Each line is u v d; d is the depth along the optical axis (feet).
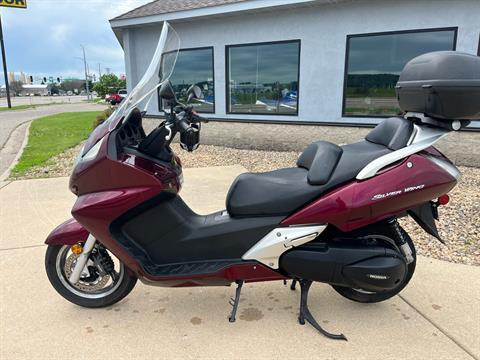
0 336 7.94
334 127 26.27
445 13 21.90
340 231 7.79
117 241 7.85
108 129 7.88
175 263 8.13
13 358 7.32
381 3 23.38
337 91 25.81
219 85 29.94
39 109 97.09
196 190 17.76
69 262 8.71
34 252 11.73
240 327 8.14
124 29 33.04
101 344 7.68
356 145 8.26
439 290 9.36
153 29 32.04
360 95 25.25
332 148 7.78
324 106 26.40
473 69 7.16
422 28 22.62
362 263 7.42
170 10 29.53
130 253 7.89
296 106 27.40
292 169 8.33
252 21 27.71
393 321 8.28
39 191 18.45
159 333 8.00
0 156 29.73
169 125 7.94
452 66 7.15
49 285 9.88
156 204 7.99
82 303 8.80
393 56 23.85
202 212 14.70
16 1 83.87
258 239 7.72
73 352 7.47
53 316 8.61
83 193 7.90
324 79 26.04
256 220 7.75
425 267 10.44
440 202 7.84
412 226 13.14
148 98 8.91
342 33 24.86
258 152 27.45
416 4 22.49
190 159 25.21
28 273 10.47
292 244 7.54
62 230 8.39
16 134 44.14
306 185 7.60
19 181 20.52
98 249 8.66
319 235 7.73
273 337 7.80
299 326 8.14
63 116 69.56
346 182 7.48
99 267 8.65
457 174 7.68
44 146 33.78
